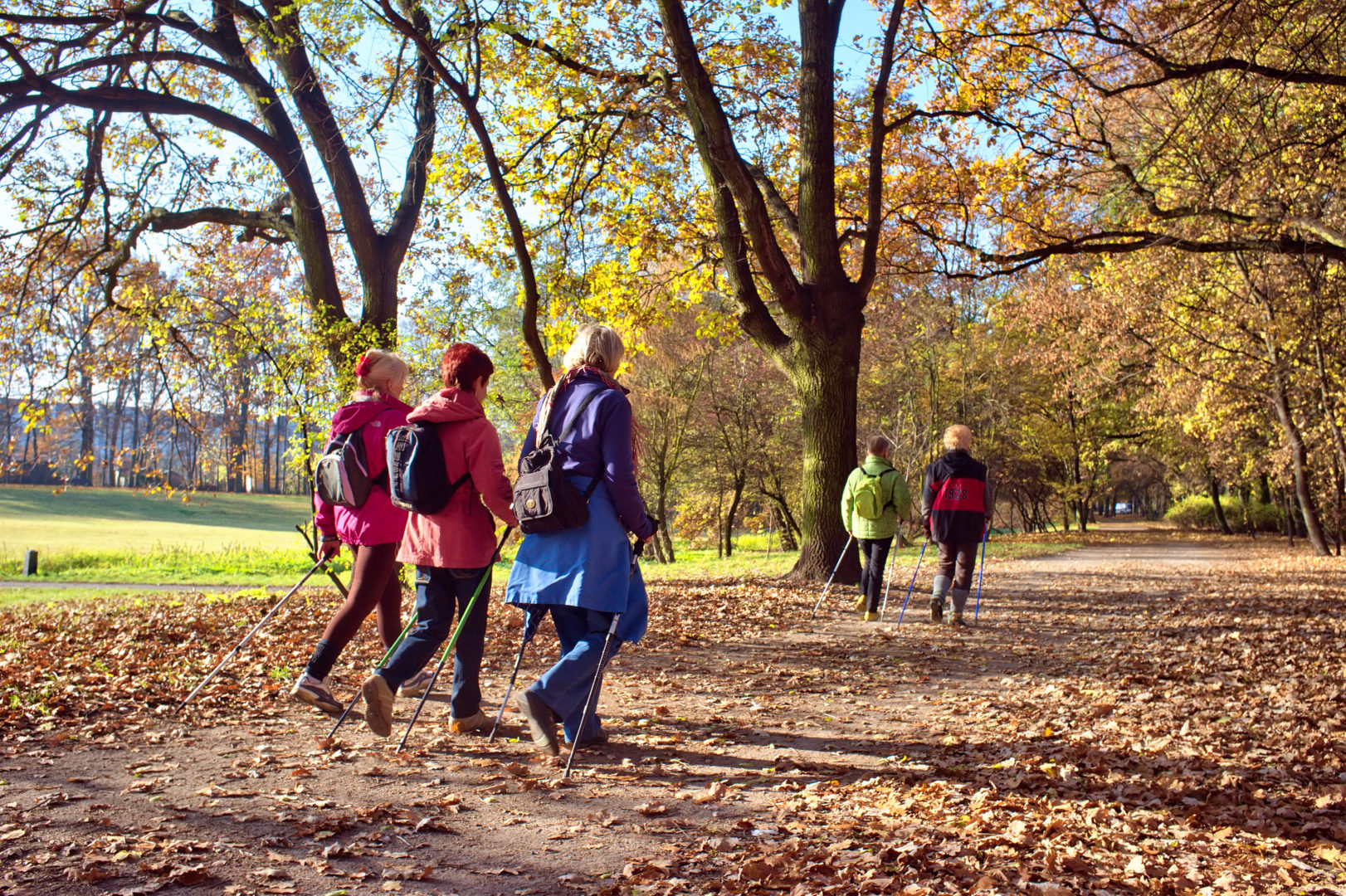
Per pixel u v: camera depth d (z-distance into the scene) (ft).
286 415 39.04
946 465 31.48
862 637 28.58
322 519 16.21
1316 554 88.02
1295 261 44.27
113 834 9.68
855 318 41.70
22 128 36.50
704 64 44.93
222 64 38.24
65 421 45.19
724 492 106.93
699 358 92.07
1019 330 105.19
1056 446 138.72
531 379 78.79
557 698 12.32
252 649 23.26
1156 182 47.34
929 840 10.34
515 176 42.80
